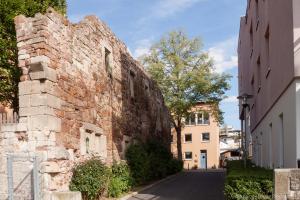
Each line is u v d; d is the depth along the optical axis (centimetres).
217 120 3747
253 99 2297
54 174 1084
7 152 1089
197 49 3675
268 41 1556
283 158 1232
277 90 1266
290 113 1058
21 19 1132
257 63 1967
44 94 1092
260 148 1925
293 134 1021
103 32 1605
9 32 1216
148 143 2180
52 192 1055
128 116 1886
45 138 1071
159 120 2575
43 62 1096
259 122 1955
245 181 1008
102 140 1497
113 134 1641
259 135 1975
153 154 2098
